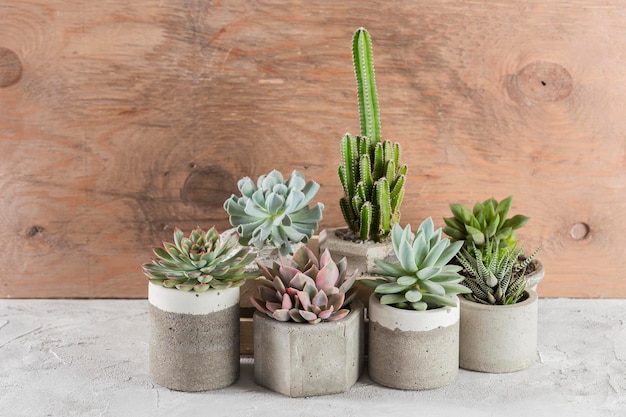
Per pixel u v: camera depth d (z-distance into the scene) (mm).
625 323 1356
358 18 1393
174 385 1102
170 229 1451
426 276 1094
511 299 1171
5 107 1407
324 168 1436
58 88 1403
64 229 1448
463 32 1399
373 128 1258
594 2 1394
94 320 1362
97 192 1438
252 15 1389
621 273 1472
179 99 1411
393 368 1102
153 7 1383
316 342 1070
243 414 1035
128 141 1423
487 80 1414
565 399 1086
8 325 1332
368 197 1237
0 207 1438
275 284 1088
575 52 1407
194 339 1082
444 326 1095
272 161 1433
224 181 1438
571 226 1459
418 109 1421
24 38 1389
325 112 1420
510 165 1440
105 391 1101
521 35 1401
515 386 1122
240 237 1197
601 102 1423
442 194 1447
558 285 1476
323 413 1039
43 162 1426
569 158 1438
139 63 1398
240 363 1207
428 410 1051
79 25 1386
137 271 1464
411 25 1396
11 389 1105
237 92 1410
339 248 1233
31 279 1463
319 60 1403
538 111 1423
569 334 1308
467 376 1154
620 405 1071
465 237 1229
